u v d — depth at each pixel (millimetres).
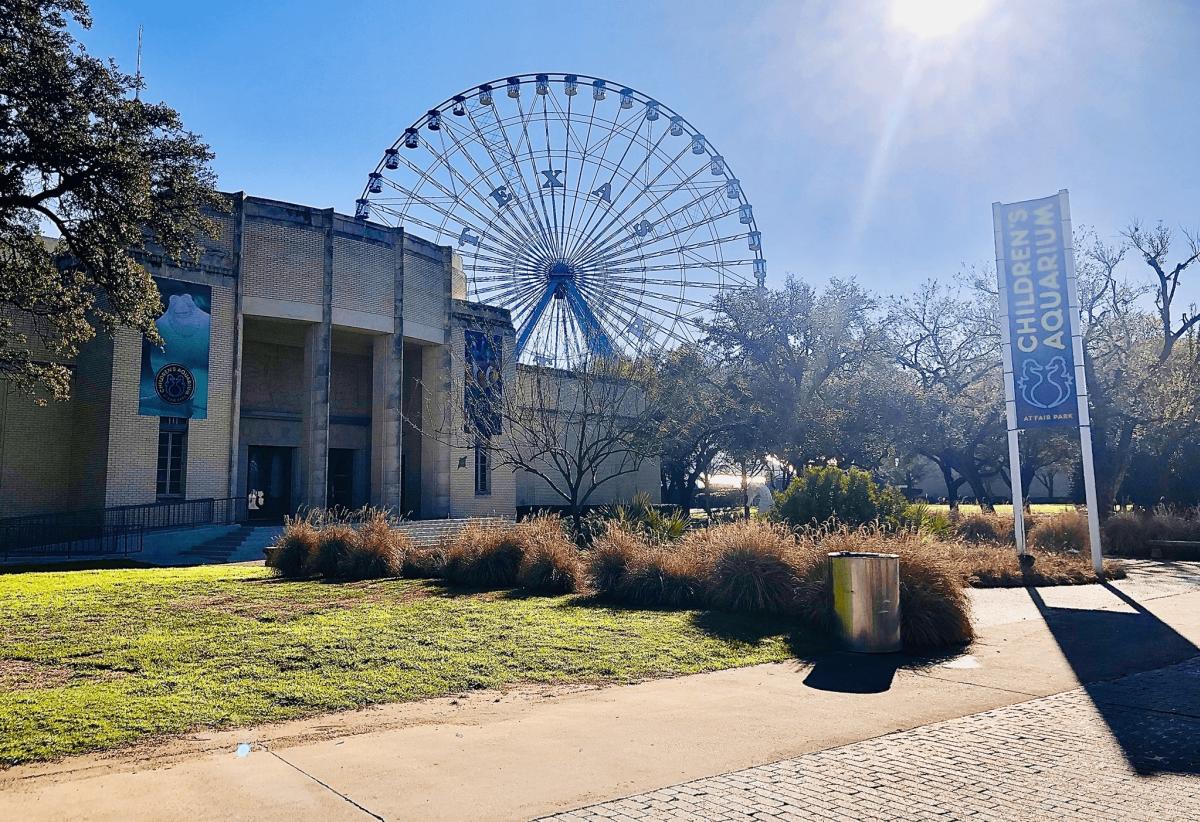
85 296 23406
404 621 11898
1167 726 7180
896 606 10656
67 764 6098
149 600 13789
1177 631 12078
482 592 15055
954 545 19203
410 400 40031
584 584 15180
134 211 21422
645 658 9945
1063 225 19250
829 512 19422
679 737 6797
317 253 32406
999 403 40062
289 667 9219
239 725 7172
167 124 21969
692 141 48156
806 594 12195
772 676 9219
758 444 45281
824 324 42312
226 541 27391
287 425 36906
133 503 27328
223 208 24516
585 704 7945
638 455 36219
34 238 21734
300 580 16969
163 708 7547
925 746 6578
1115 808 5230
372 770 5910
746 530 14141
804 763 6117
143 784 5605
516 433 39938
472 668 9336
